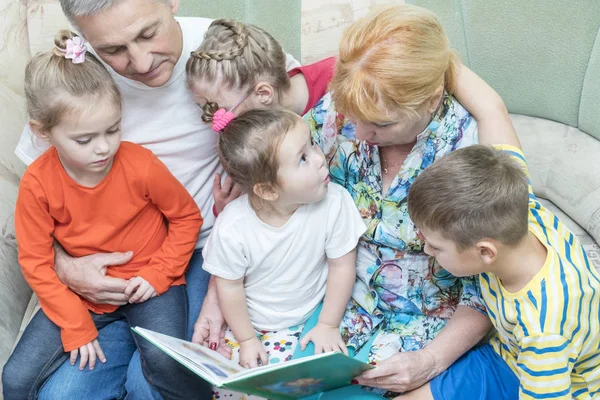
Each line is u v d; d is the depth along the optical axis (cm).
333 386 131
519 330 117
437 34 120
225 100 139
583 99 174
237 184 135
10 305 157
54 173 140
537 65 177
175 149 152
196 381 140
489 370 131
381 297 143
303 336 141
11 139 173
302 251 138
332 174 145
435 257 128
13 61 177
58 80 128
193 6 173
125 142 146
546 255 119
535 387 116
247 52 137
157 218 151
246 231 136
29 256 143
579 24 167
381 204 138
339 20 173
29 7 176
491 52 180
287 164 127
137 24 124
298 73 154
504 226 113
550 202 180
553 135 180
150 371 138
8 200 166
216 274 139
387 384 126
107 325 151
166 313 145
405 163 132
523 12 172
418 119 122
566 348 114
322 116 142
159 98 147
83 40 145
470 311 132
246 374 114
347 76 119
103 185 141
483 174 114
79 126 130
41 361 141
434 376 129
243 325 142
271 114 130
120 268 148
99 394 143
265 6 173
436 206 114
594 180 167
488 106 129
